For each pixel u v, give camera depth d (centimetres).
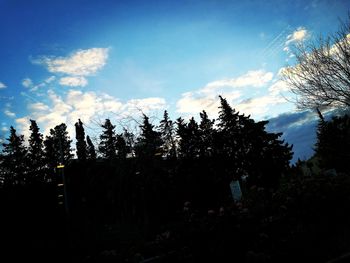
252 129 3569
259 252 557
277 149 3456
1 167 3888
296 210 718
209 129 3975
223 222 626
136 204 1335
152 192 1371
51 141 4175
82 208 1516
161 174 1474
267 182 3219
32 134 4684
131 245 772
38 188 1583
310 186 831
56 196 1636
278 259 540
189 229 618
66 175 1905
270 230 635
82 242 806
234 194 1795
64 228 973
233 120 3728
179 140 3303
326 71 1236
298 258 539
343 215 698
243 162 3400
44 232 917
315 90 1245
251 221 651
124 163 1443
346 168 2727
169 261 575
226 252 555
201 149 3219
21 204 1325
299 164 3759
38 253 679
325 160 3133
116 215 1375
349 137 2631
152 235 859
